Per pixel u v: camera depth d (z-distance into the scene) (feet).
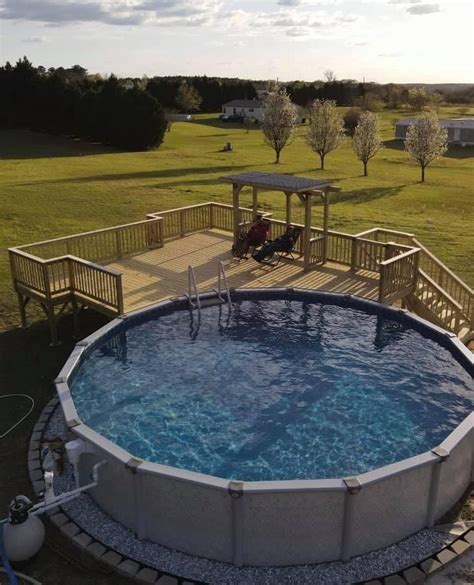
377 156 183.42
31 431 30.07
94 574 21.17
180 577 20.76
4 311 46.75
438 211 95.50
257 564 21.30
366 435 28.50
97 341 36.60
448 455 22.03
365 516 21.08
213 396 32.12
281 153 183.21
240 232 53.36
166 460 26.66
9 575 20.59
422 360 35.78
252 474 25.61
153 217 55.06
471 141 218.38
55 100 197.47
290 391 32.68
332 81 387.34
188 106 330.95
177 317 41.73
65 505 24.34
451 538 22.43
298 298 44.45
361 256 48.70
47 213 85.51
